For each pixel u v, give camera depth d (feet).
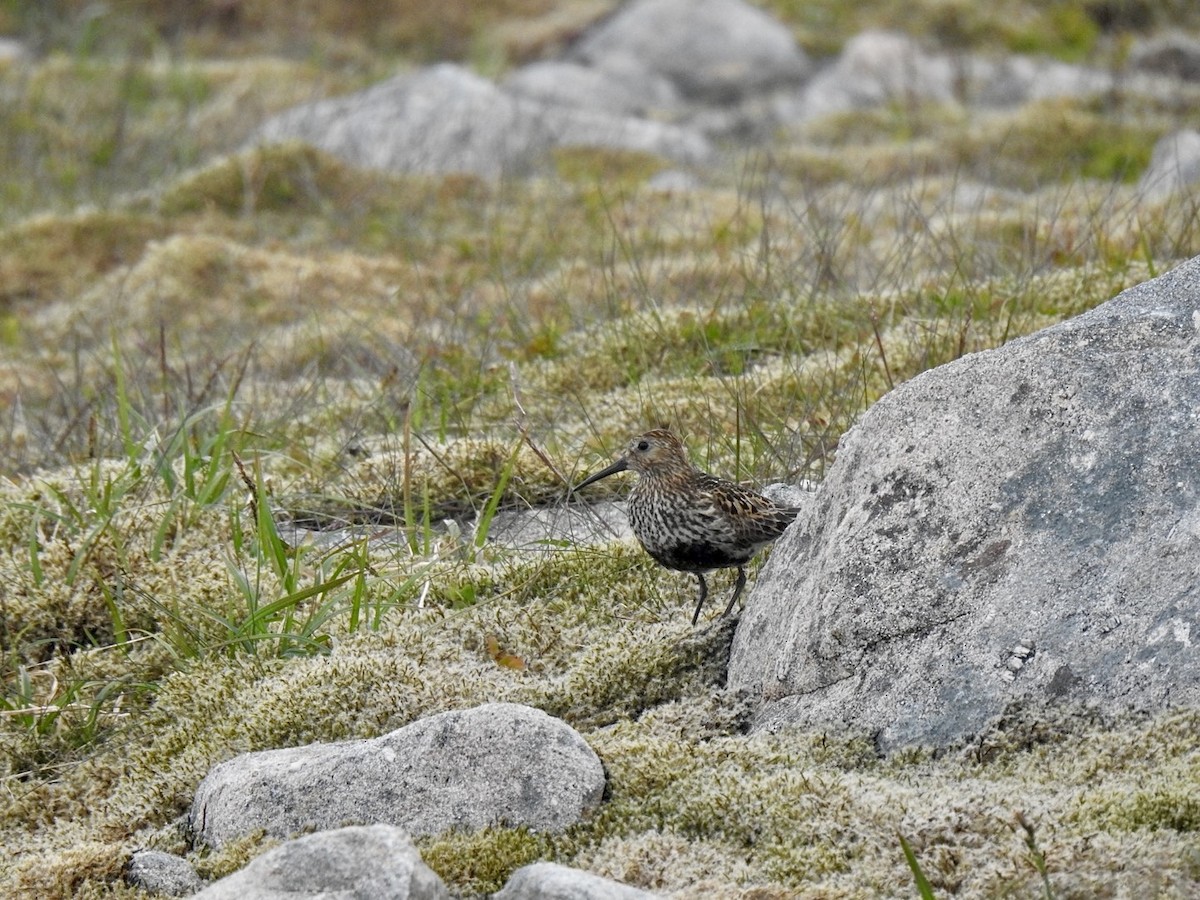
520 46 111.04
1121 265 48.11
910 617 25.02
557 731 25.23
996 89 97.19
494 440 41.73
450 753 25.14
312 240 69.87
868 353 43.70
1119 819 21.50
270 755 26.86
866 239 58.59
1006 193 68.80
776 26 106.83
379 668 30.42
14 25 112.27
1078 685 23.43
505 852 23.84
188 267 64.80
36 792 30.01
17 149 82.64
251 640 32.71
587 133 85.61
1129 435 24.52
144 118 90.02
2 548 38.63
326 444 43.93
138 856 25.43
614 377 46.50
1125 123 82.02
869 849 22.47
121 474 39.24
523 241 67.97
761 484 37.11
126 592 36.32
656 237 63.05
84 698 33.01
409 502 36.52
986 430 25.52
